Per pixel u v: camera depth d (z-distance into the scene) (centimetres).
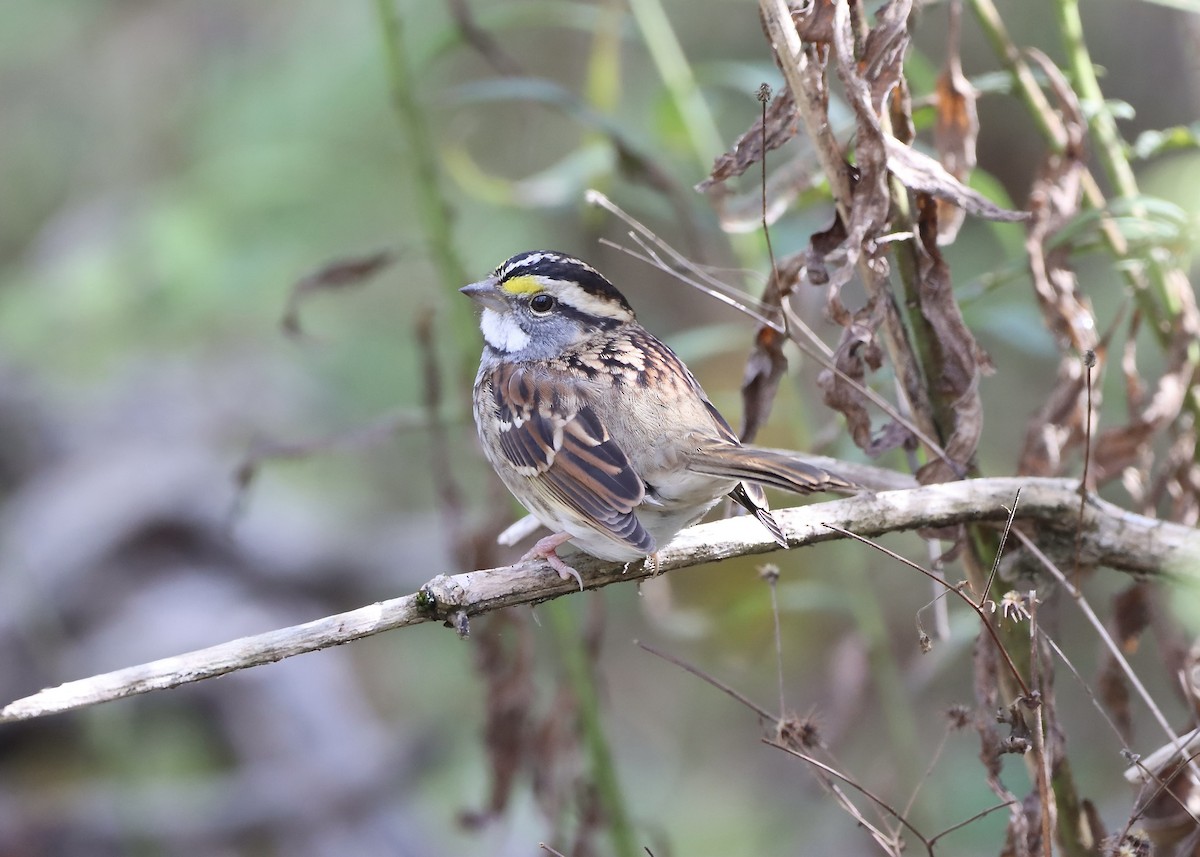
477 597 633
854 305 1321
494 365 820
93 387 1467
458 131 1507
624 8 996
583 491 693
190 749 1208
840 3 620
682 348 860
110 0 1753
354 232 1480
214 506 1360
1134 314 737
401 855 1171
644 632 1451
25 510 1347
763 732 650
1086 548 662
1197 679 714
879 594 1297
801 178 754
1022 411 1347
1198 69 1012
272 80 1574
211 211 1411
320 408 1514
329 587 1349
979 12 726
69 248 1521
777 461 653
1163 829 695
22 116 1709
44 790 1163
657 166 860
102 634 1263
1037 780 625
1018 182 1454
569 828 1184
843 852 1224
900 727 926
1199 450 728
